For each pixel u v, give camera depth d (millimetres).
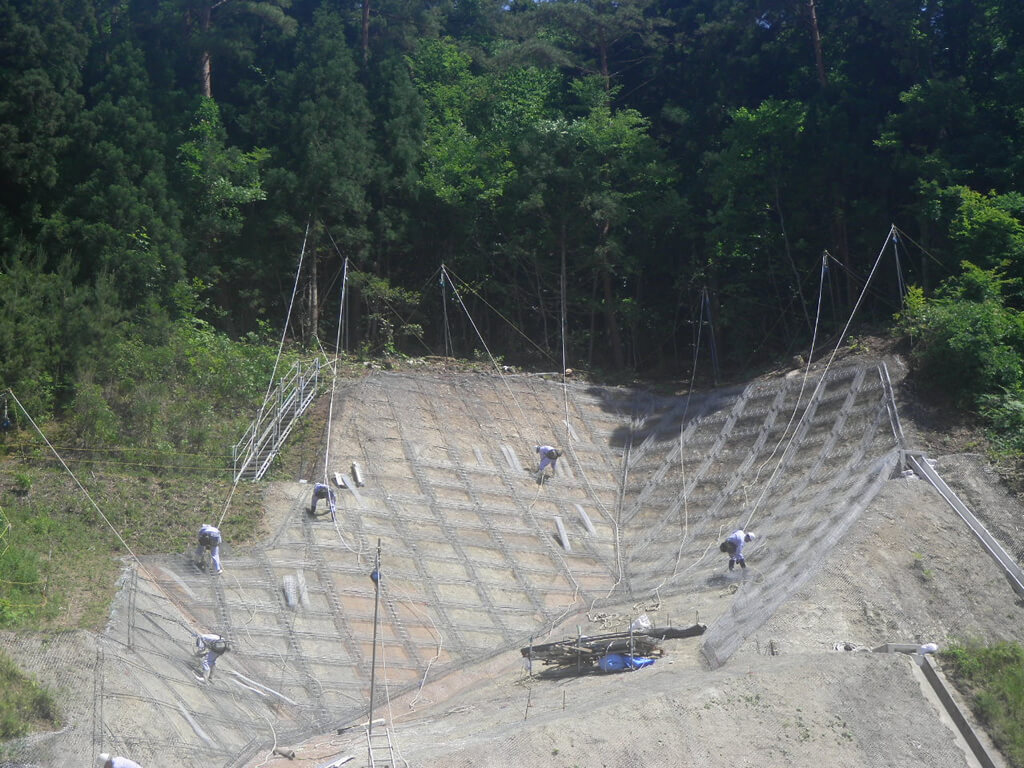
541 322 36969
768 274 35438
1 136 28578
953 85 33688
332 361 32031
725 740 15789
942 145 33938
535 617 23875
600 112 37281
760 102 39438
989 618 20766
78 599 19562
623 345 37219
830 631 19828
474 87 40656
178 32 36875
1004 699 17578
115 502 23125
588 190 36812
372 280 34500
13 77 29062
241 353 29875
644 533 27719
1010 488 23781
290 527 23922
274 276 34344
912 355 28141
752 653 19031
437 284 36625
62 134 30141
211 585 21438
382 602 22703
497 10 45938
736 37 39969
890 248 34031
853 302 34438
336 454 27125
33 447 24422
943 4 36219
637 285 38281
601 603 24578
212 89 38344
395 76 37781
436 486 27391
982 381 26781
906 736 16688
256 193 33125
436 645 22062
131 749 15633
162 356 27719
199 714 17578
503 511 27391
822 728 16391
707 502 27750
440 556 24891
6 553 20094
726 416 30594
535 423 31234
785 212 35688
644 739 15500
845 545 21922
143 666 17781
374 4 41531
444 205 36688
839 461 26312
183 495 24047
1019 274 30594
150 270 29547
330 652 20906
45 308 27000
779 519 25188
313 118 34594
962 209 30891
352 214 35125
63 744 14984
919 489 23828
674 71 43375
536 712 17203
